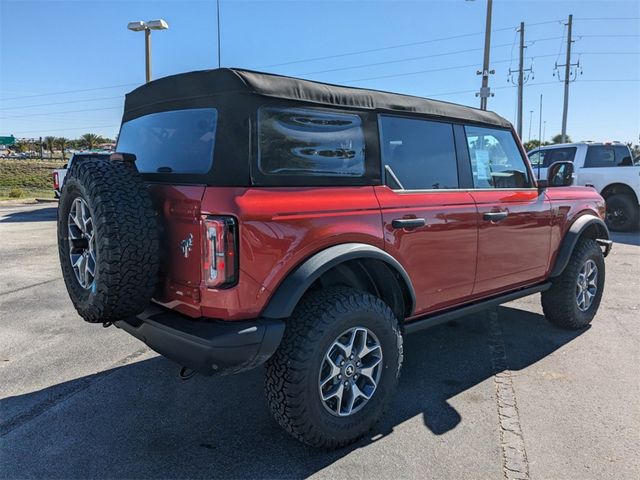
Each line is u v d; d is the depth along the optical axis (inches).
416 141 135.9
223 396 138.4
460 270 142.3
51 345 176.2
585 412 128.8
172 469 105.6
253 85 100.6
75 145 3326.8
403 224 123.0
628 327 196.7
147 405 133.1
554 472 104.1
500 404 133.2
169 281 106.8
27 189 1475.1
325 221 107.6
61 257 119.9
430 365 159.3
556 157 493.4
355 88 122.3
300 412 103.3
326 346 105.8
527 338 184.1
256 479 102.3
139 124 129.6
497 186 161.5
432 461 108.2
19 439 116.4
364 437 117.6
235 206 95.3
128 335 187.2
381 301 117.7
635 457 109.3
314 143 111.1
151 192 109.7
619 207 458.3
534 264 170.1
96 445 114.3
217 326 97.7
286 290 100.5
